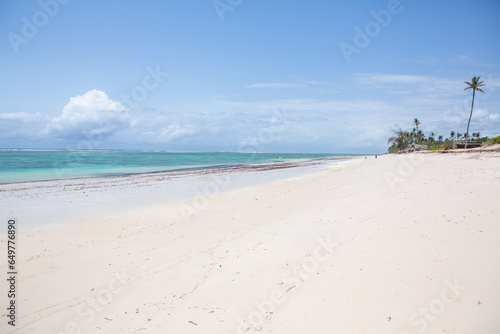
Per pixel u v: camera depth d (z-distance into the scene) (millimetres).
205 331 4719
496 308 4035
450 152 53531
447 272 5039
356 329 4219
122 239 9938
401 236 6840
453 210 8234
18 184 25062
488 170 17250
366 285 5117
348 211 10383
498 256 5238
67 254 8578
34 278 7020
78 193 19906
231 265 7105
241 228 10570
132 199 17562
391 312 4387
